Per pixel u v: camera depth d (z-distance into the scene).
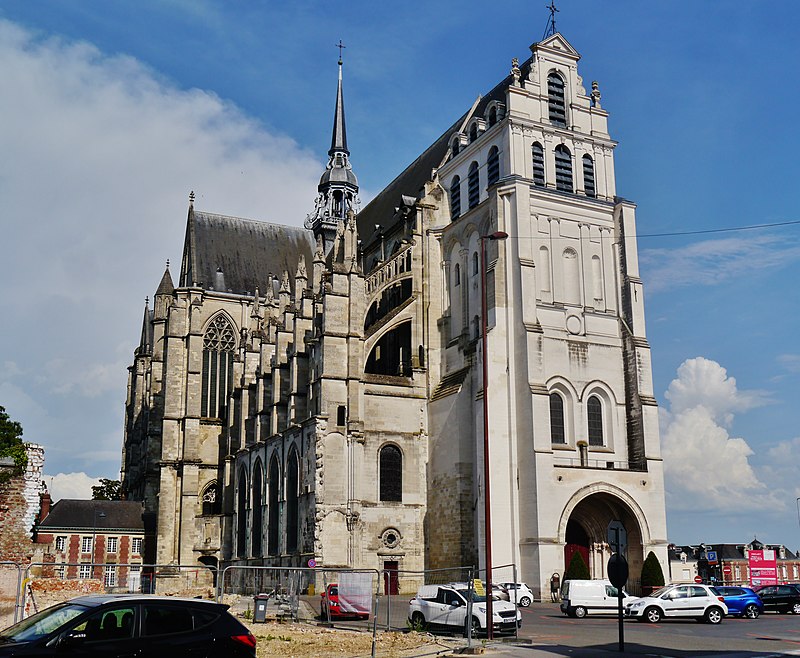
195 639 22.77
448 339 83.69
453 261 85.12
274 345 95.44
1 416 84.31
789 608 60.34
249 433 97.62
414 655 34.12
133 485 120.38
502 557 69.00
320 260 99.38
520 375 72.44
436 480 79.38
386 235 100.38
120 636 22.14
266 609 54.88
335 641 38.19
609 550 74.00
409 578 77.69
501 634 42.12
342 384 79.00
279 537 83.44
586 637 41.84
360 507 76.94
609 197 82.06
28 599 44.22
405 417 81.06
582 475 70.50
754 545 141.88
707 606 51.38
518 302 73.88
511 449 71.31
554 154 80.56
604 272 79.56
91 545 95.88
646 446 74.50
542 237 77.31
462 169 87.25
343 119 134.12
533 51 82.44
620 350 78.19
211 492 103.69
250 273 117.25
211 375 110.25
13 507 45.09
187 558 97.75
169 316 104.81
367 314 91.75
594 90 84.56
